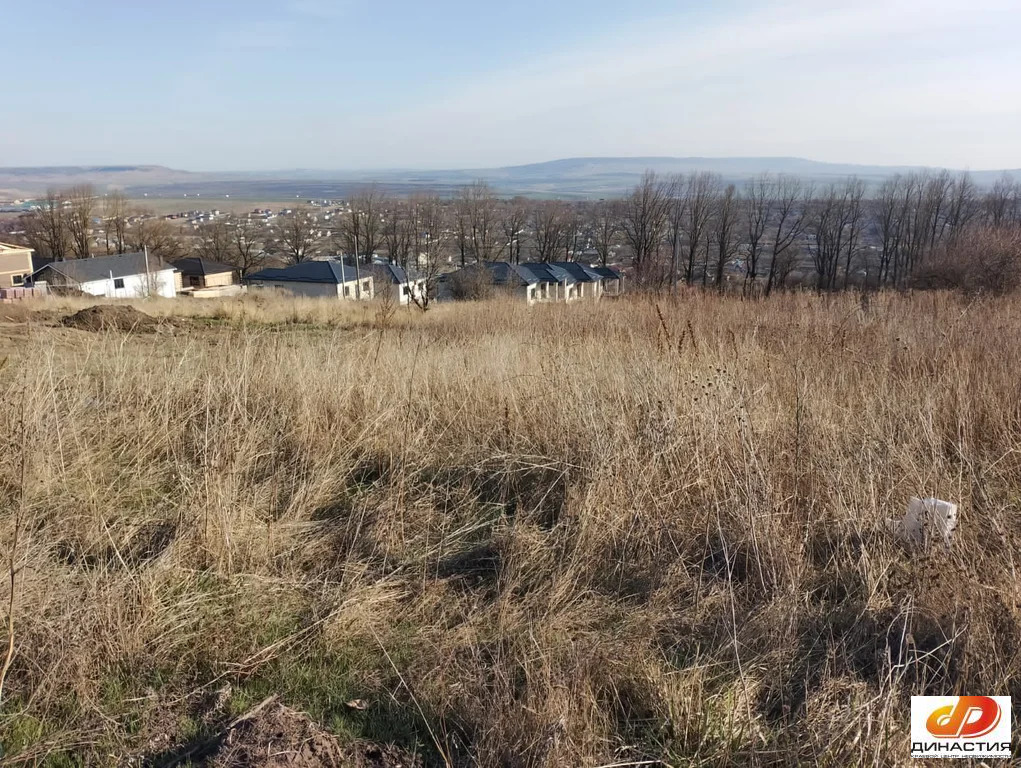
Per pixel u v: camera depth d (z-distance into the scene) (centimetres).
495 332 1026
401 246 6112
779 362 605
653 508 374
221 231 6519
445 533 372
